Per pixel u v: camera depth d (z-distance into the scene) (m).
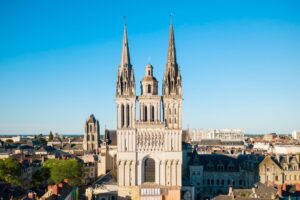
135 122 175.50
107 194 176.25
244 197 140.00
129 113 176.38
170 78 177.25
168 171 175.88
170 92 176.88
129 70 177.00
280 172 199.88
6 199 139.25
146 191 171.12
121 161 175.38
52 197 127.31
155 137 176.38
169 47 179.50
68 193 147.50
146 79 177.25
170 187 174.00
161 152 176.12
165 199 172.75
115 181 190.25
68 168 197.12
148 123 175.75
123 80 176.12
